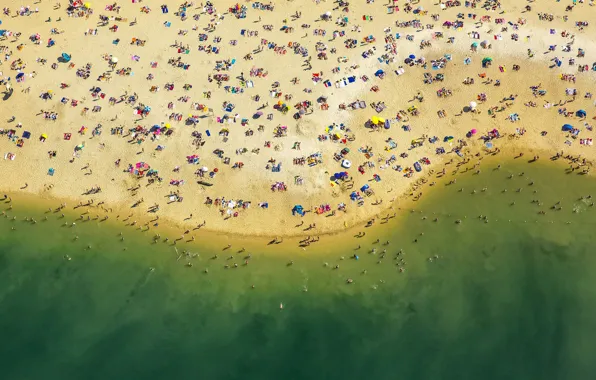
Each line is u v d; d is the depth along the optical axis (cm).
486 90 4891
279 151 4641
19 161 4650
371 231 4388
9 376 3791
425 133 4725
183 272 4259
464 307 4062
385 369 3803
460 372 3784
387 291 4147
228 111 4806
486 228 4400
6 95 4878
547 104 4819
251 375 3788
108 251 4350
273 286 4188
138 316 4075
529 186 4544
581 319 3984
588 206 4466
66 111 4819
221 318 4056
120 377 3788
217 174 4569
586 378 3734
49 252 4350
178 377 3781
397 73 4966
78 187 4556
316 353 3878
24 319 4056
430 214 4447
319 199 4478
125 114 4803
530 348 3869
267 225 4406
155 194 4519
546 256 4266
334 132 4712
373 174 4562
